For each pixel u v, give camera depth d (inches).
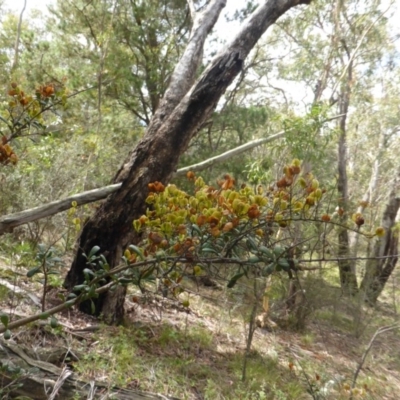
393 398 183.2
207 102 159.5
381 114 550.0
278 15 177.6
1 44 414.6
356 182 714.2
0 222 135.5
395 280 389.7
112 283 66.0
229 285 65.9
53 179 205.9
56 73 340.2
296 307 230.8
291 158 205.9
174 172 168.7
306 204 66.2
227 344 174.4
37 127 102.3
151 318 167.9
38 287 147.6
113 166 282.4
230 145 336.8
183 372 132.9
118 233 148.3
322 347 223.5
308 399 146.1
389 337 280.8
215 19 200.1
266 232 68.6
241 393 129.3
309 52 407.5
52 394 92.3
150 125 166.7
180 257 64.2
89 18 338.3
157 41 354.6
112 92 349.1
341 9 374.3
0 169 166.4
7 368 84.4
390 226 372.8
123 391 104.7
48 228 210.8
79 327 133.4
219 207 64.9
